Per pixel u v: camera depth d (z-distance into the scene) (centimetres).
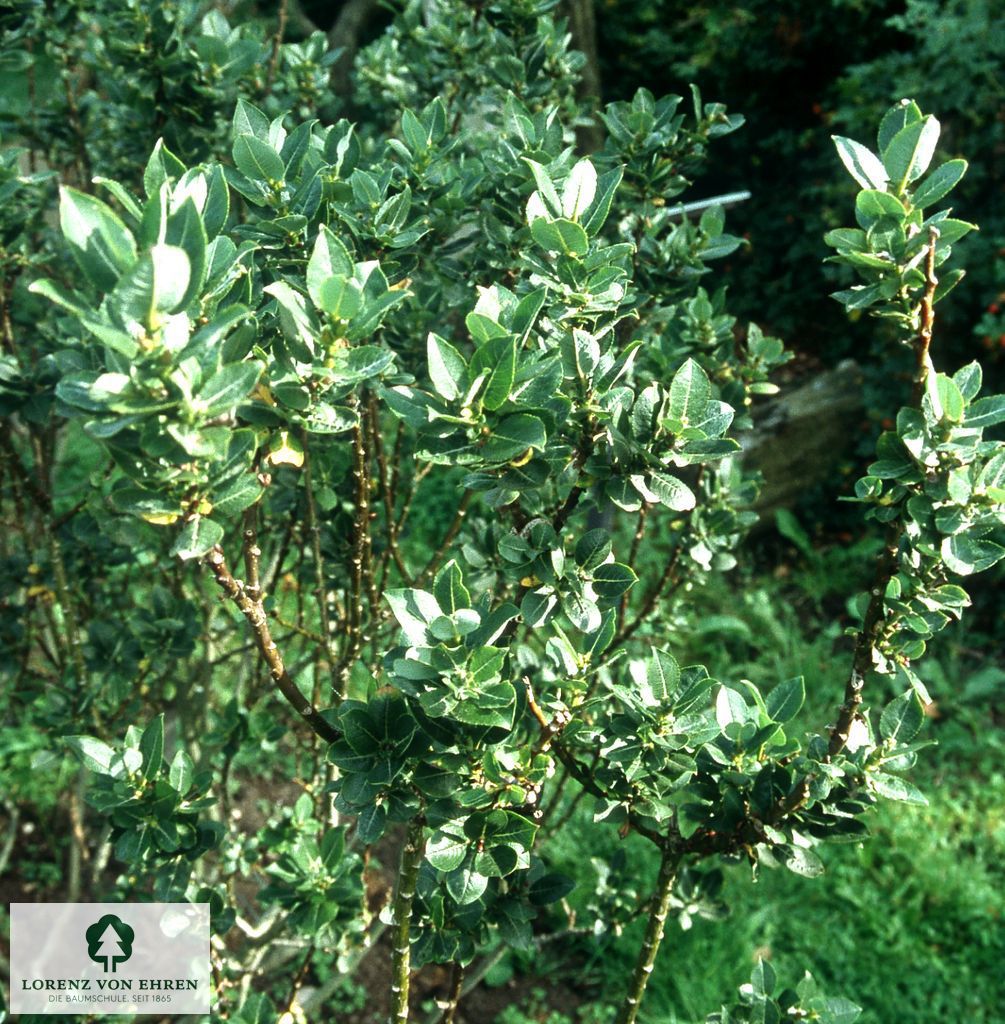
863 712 166
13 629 289
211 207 135
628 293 202
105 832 334
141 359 109
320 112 357
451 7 315
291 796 412
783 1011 182
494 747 147
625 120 233
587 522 275
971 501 142
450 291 225
